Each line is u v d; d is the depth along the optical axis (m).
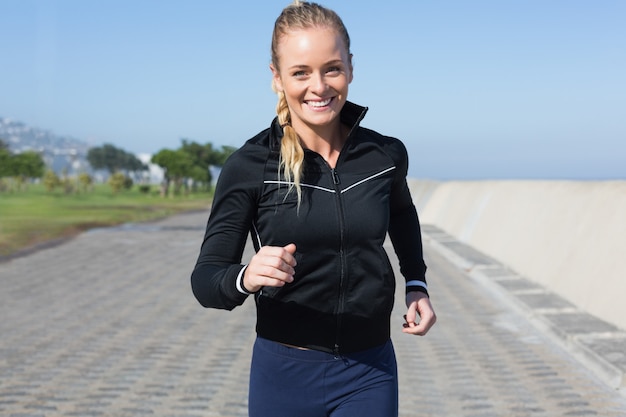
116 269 11.77
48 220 23.33
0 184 66.56
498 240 12.31
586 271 7.84
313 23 2.12
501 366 5.70
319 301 2.18
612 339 6.09
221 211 2.17
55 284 10.14
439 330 7.07
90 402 4.83
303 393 2.24
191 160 62.06
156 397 4.93
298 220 2.13
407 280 2.53
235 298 1.96
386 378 2.26
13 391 5.08
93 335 6.89
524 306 7.81
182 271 11.51
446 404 4.77
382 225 2.19
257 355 2.29
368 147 2.22
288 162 2.12
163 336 6.85
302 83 2.14
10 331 7.08
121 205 38.09
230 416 4.55
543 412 4.59
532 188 11.45
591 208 8.45
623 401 4.80
